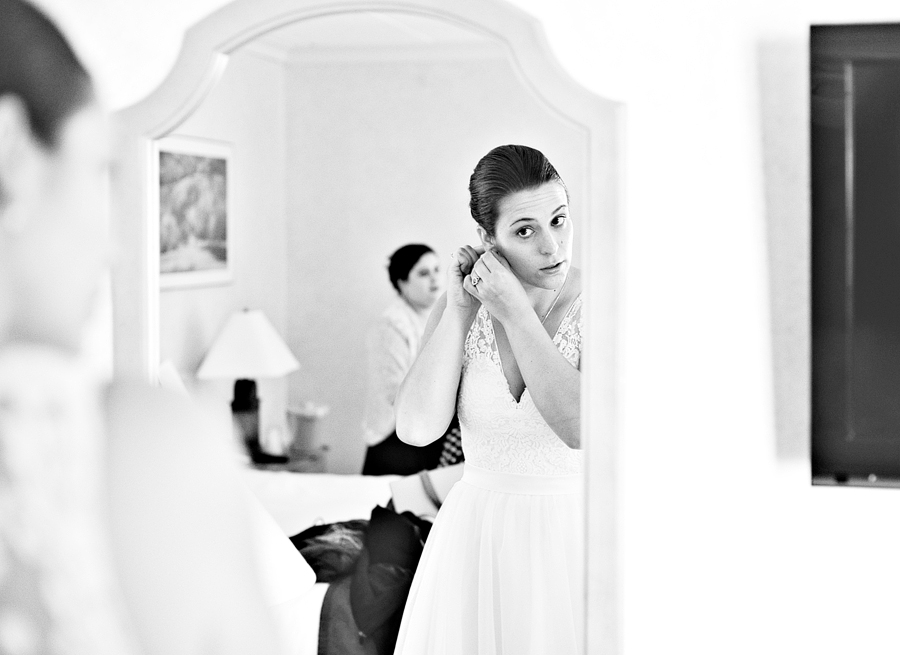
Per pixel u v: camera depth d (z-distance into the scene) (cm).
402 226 131
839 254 128
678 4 128
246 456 134
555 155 127
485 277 129
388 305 131
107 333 137
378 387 132
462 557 132
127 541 88
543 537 131
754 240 129
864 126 127
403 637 133
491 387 131
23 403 87
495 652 132
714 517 130
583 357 128
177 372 136
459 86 128
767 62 128
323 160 132
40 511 87
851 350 129
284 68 132
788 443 130
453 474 132
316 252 133
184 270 136
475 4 127
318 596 133
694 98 129
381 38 130
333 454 133
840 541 130
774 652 131
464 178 129
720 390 130
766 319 130
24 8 83
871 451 129
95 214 90
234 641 90
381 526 133
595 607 130
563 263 128
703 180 129
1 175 83
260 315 134
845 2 127
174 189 136
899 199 127
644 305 130
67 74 85
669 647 131
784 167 129
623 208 127
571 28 129
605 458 129
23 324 87
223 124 135
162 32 136
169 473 90
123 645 87
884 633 130
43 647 86
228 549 92
